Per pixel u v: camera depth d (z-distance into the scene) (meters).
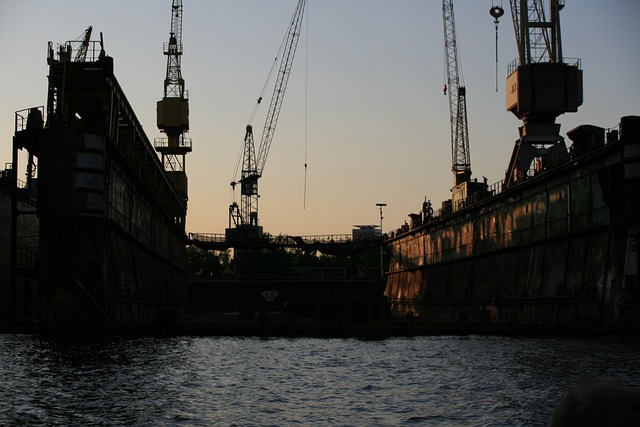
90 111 69.75
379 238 157.12
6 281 87.31
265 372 39.19
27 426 24.02
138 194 89.31
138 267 88.19
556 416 7.59
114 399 29.38
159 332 63.56
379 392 32.12
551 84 90.94
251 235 160.25
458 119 178.62
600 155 69.12
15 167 69.88
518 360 42.62
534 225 84.06
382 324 66.38
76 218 68.06
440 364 42.31
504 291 91.44
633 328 61.12
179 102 146.88
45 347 51.06
